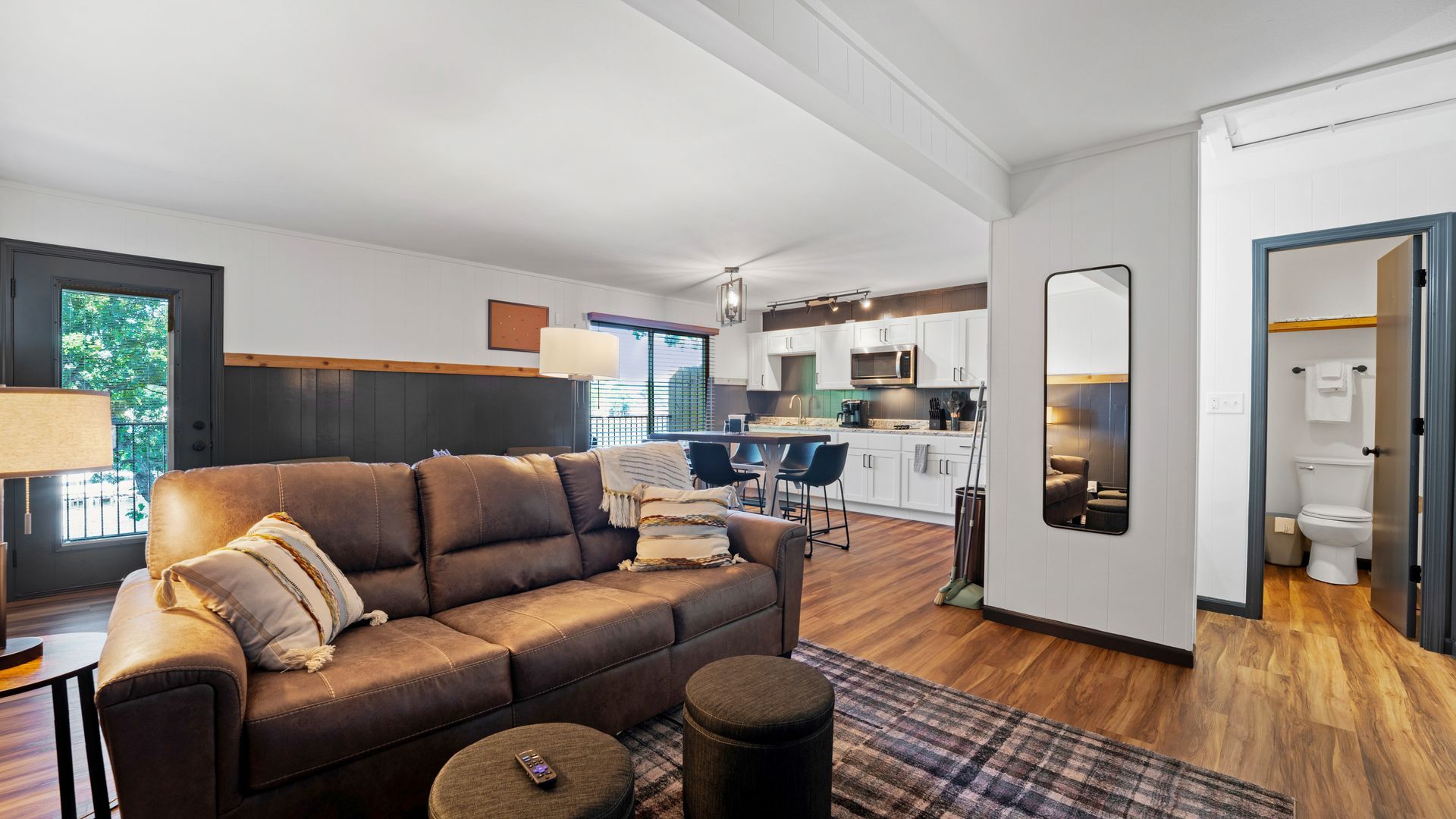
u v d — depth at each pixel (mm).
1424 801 1744
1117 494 2852
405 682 1551
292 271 4316
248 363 4129
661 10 1527
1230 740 2064
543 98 2424
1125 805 1726
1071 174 2971
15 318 3408
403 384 4840
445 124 2650
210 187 3428
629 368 6566
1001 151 2951
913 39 2041
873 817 1676
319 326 4434
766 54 1731
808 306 7215
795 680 1646
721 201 3646
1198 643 2936
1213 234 3439
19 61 2146
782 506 6688
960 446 5645
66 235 3521
